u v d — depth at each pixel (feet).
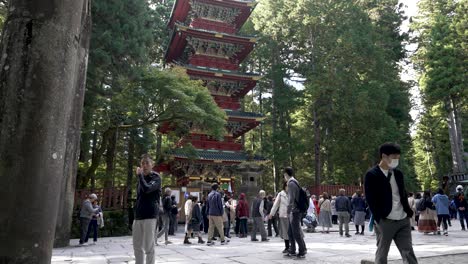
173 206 53.57
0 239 6.88
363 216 48.37
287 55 130.41
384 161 13.64
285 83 128.26
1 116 7.40
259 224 41.11
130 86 66.90
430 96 101.04
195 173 98.89
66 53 8.16
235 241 41.32
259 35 123.75
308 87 100.12
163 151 90.94
